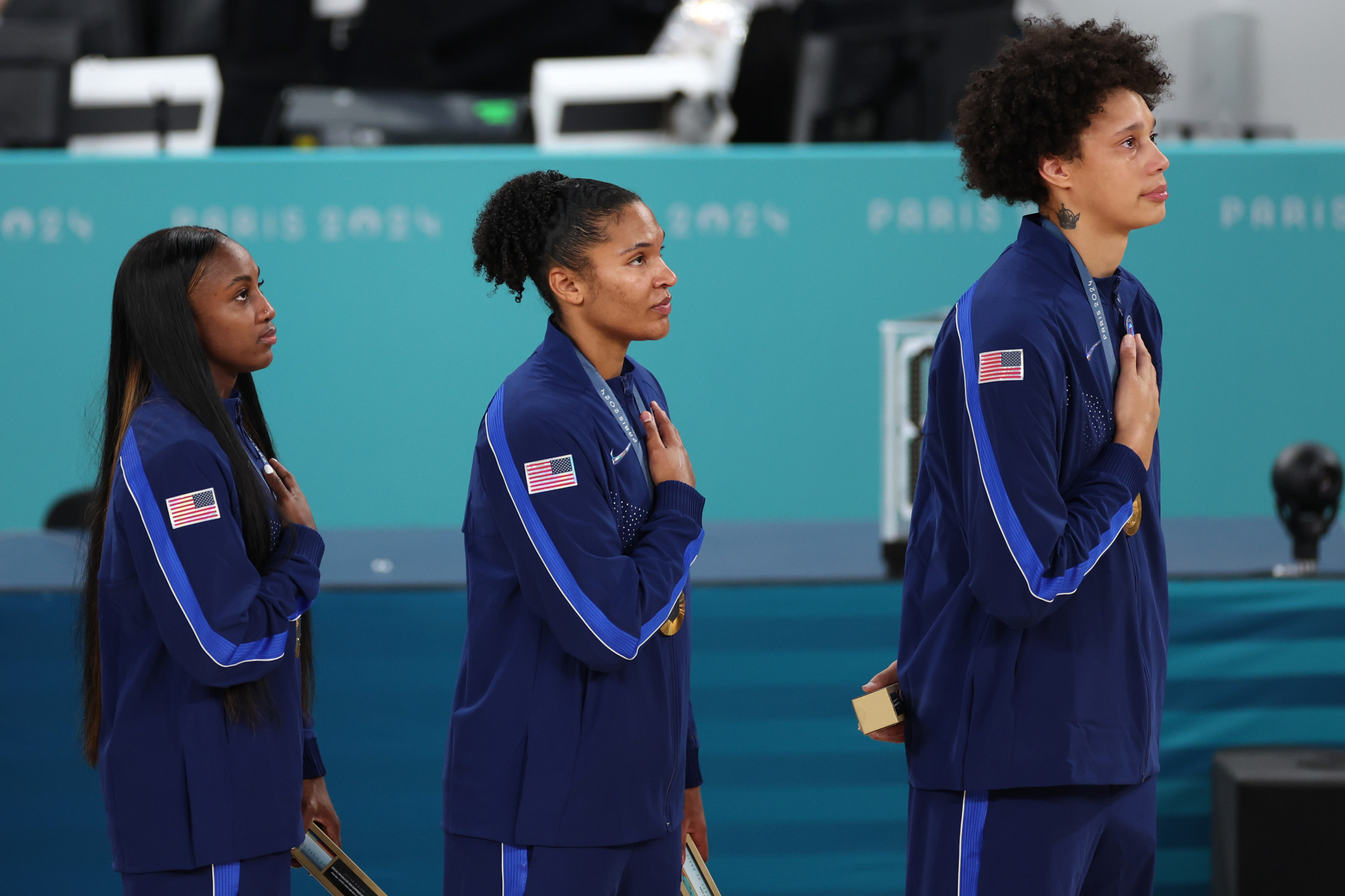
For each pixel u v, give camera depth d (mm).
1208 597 9680
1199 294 13711
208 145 16297
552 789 6215
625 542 6438
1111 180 6027
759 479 14008
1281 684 9695
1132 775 6137
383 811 9812
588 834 6207
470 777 6395
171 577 6262
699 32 21094
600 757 6227
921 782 6387
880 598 9695
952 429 6320
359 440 13867
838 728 9742
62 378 13609
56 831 9789
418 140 16609
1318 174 13617
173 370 6562
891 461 10586
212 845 6402
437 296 13773
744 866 9812
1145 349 6461
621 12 19406
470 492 6711
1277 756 9438
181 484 6344
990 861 6156
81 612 7914
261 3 18203
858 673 9727
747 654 9742
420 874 9828
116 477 6520
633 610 6059
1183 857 9789
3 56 16125
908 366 10492
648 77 16359
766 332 13906
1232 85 22703
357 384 13820
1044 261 6207
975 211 13828
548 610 6094
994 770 6090
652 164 13719
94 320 13594
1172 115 23266
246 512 6629
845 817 9773
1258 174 13617
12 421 13609
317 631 9797
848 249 13852
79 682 9625
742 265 13852
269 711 6625
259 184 13625
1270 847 9008
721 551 11375
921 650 6449
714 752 9773
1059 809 6086
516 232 6445
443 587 9797
